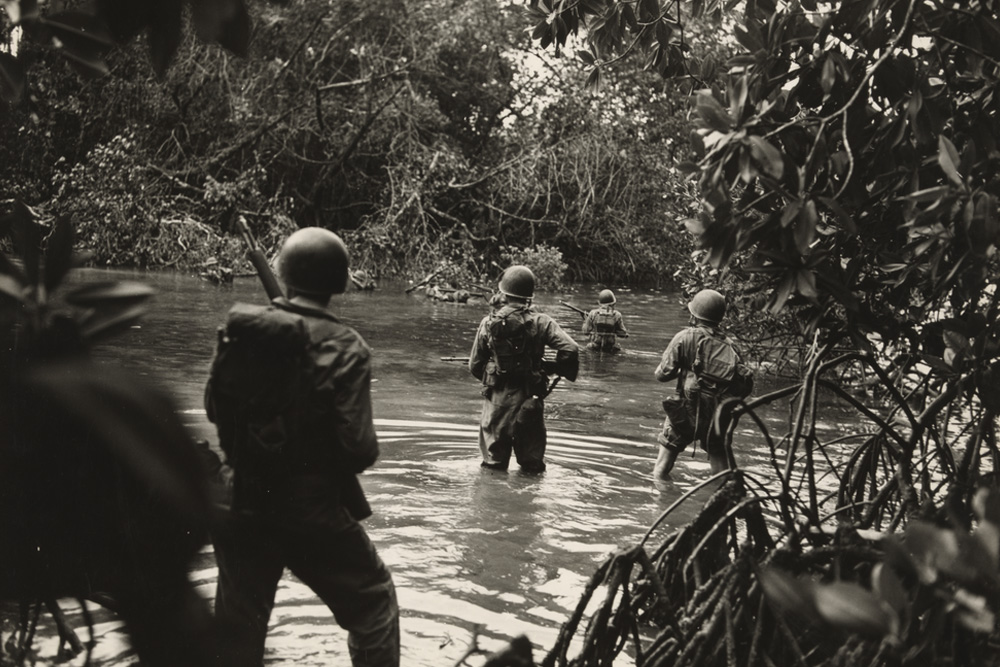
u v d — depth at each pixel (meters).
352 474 3.52
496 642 4.16
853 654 2.80
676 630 3.17
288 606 4.46
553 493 6.87
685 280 12.45
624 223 34.06
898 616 1.77
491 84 35.31
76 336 0.85
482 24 32.62
